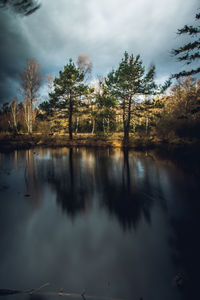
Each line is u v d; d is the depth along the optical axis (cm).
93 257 254
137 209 422
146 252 265
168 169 818
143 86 1797
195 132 1417
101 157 1230
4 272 228
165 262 242
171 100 2353
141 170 827
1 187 590
